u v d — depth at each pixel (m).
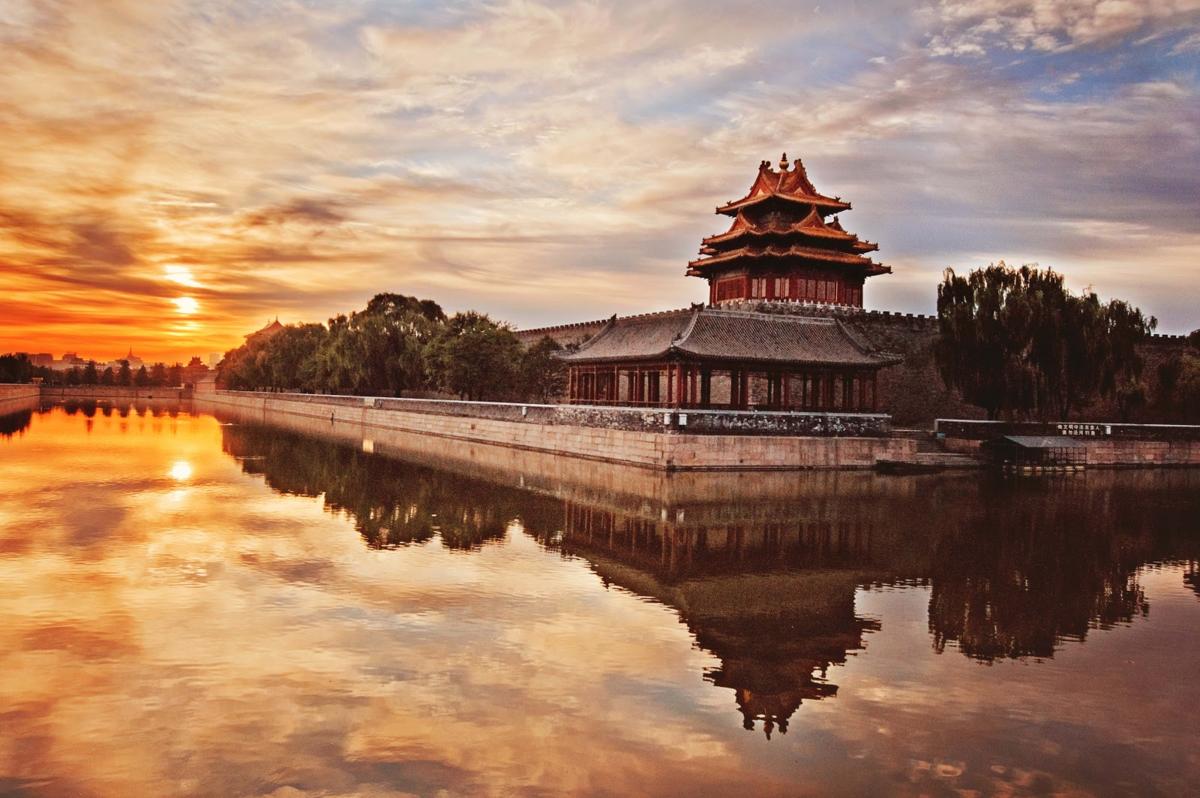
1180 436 72.94
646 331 70.19
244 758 13.96
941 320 76.50
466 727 15.26
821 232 87.50
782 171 93.75
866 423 61.81
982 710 16.55
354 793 12.94
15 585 24.25
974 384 72.69
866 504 43.69
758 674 18.28
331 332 146.62
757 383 75.19
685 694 17.05
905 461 62.91
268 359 167.62
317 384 144.00
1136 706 16.89
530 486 48.34
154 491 44.16
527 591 24.77
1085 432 71.06
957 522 38.66
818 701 16.86
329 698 16.42
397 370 116.75
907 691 17.50
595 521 36.94
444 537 32.78
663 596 24.64
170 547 29.81
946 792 13.34
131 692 16.58
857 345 68.19
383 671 17.91
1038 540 34.72
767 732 15.32
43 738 14.57
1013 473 63.16
